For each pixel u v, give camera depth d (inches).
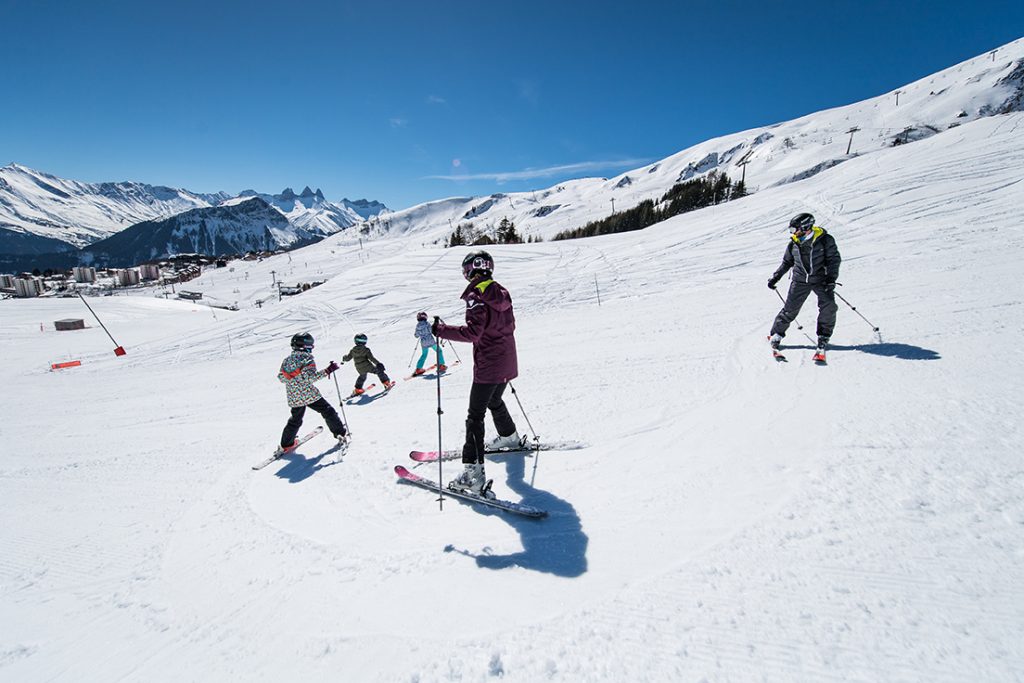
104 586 133.2
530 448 165.8
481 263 141.0
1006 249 365.4
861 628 75.7
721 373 217.6
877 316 256.1
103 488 210.7
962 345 191.0
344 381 379.2
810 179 1012.5
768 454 135.4
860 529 97.5
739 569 93.4
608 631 84.4
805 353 221.1
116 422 345.4
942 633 72.0
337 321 782.5
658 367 244.7
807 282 210.2
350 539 130.6
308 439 229.6
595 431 174.6
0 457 290.0
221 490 186.1
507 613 92.8
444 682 79.4
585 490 135.0
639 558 102.3
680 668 74.5
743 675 71.6
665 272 642.8
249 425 286.5
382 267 1109.7
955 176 639.8
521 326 490.0
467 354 414.3
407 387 313.7
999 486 102.1
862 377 178.9
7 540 172.1
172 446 261.0
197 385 462.6
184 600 118.8
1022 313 216.8
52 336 1125.7
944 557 86.4
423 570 111.0
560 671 77.9
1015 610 73.4
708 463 137.2
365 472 173.6
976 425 128.2
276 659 92.0
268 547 134.8
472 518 130.7
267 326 802.2
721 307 391.5
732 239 711.1
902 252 430.6
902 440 128.0
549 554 108.9
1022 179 556.1
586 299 613.3
